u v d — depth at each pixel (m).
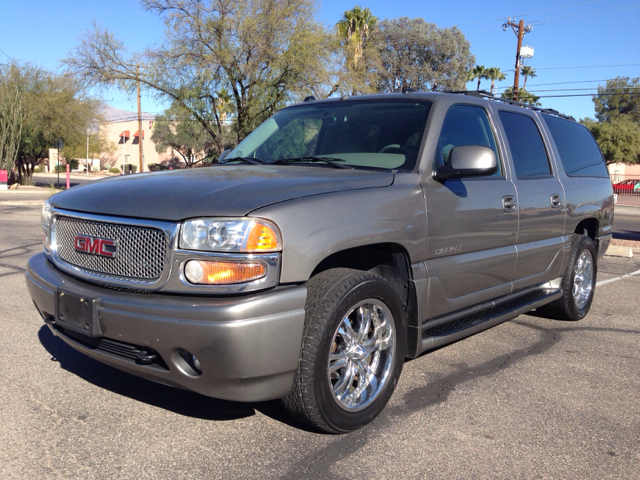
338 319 2.74
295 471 2.56
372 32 40.09
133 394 3.37
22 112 30.05
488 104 4.18
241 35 22.09
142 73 23.52
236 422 3.04
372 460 2.68
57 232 3.13
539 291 4.83
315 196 2.79
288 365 2.59
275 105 23.83
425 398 3.44
